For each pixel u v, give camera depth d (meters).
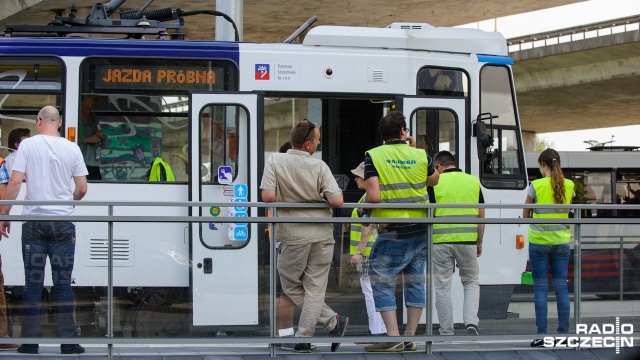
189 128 10.08
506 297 8.05
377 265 7.80
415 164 8.02
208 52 10.20
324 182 7.75
